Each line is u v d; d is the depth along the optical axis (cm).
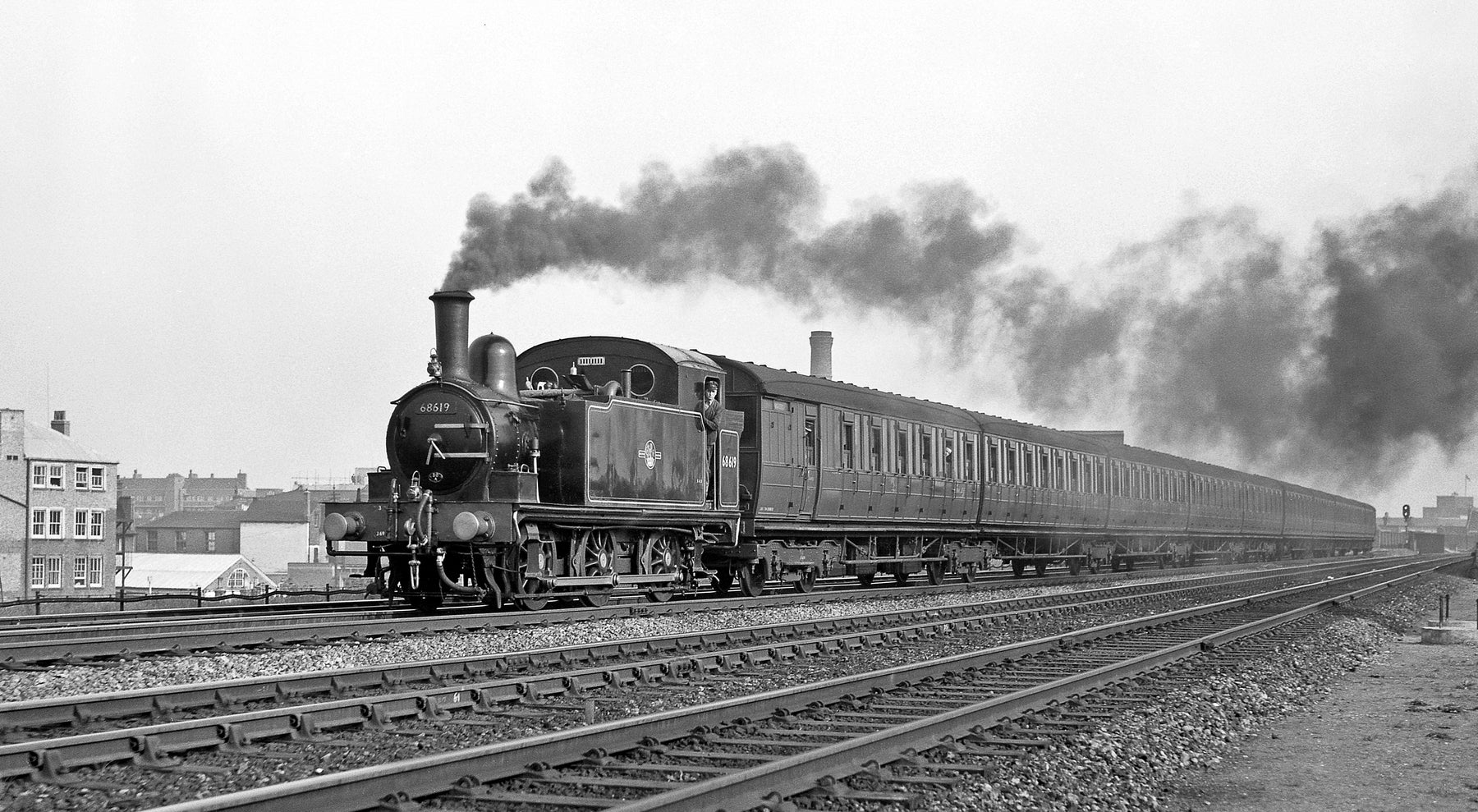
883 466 2844
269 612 2002
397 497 1825
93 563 5972
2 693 1098
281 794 651
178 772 799
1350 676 1653
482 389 1855
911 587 2966
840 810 765
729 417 2289
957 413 3319
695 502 2181
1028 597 2534
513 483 1797
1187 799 908
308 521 8781
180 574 7112
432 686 1161
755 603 2167
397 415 1858
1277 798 913
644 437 2036
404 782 725
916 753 900
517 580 1822
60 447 5878
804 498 2523
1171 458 4778
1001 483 3409
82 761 794
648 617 1877
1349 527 7981
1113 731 1043
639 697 1161
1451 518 19200
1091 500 4000
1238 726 1193
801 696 1091
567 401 1923
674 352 2158
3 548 5588
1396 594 3312
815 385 2625
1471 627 2291
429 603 1938
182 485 14000
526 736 949
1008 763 902
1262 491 5762
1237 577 3847
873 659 1520
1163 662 1515
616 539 2030
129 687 1157
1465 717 1290
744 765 866
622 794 766
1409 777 988
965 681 1323
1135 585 3162
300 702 1067
